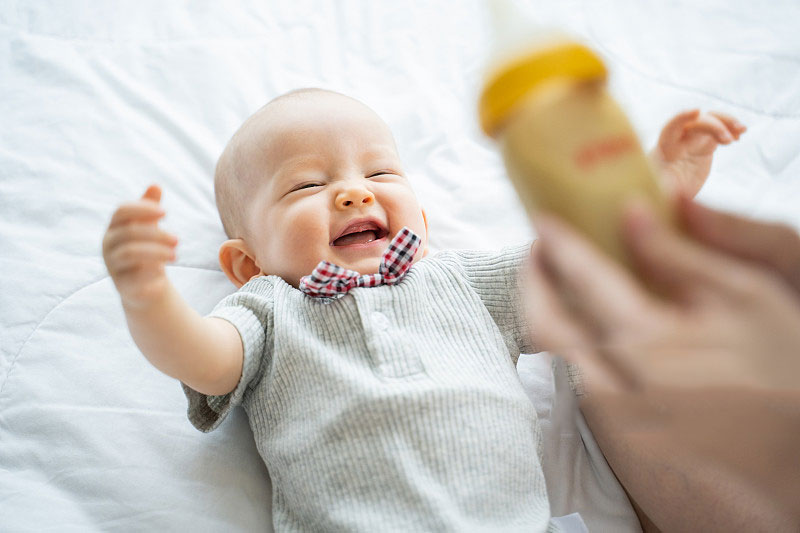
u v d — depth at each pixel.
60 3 1.33
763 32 1.38
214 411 0.82
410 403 0.73
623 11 1.42
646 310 0.51
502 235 1.10
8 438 0.81
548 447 0.88
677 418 0.58
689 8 1.43
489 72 0.56
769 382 0.51
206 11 1.38
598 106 0.54
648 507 0.77
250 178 0.96
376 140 0.98
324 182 0.93
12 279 0.96
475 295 0.88
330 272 0.82
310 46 1.36
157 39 1.31
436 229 1.10
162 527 0.75
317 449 0.73
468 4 1.44
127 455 0.80
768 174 1.11
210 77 1.26
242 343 0.79
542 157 0.53
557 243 0.53
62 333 0.91
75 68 1.23
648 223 0.52
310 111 0.96
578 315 0.55
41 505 0.75
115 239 0.66
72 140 1.13
